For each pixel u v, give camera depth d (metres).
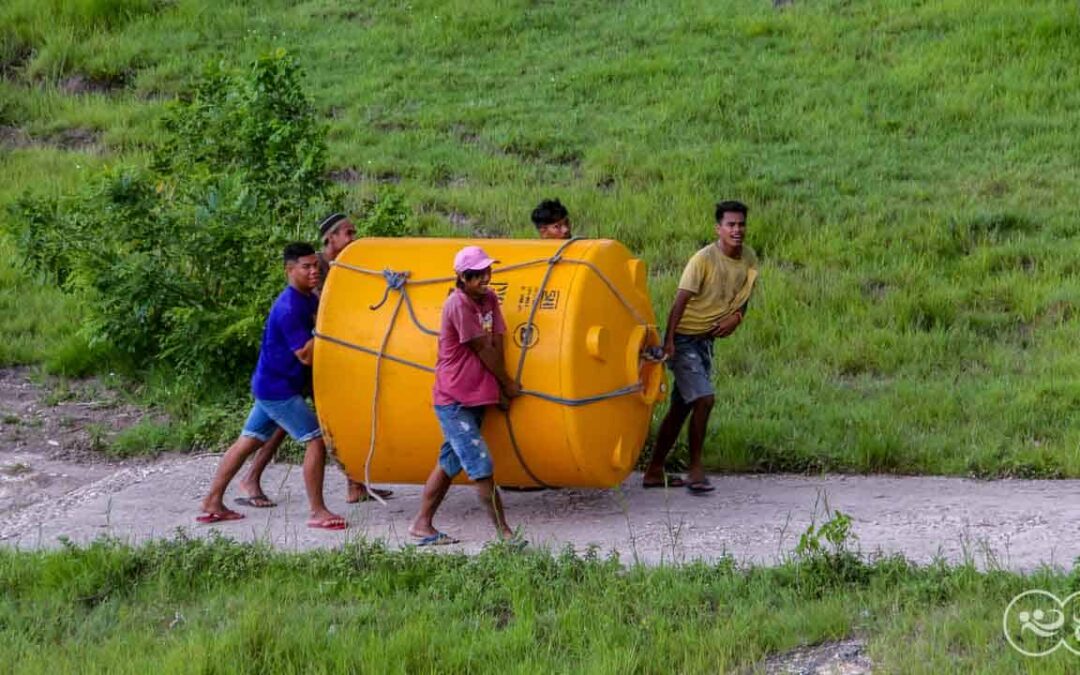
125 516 38.22
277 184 50.56
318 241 48.03
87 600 31.47
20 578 32.75
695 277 37.69
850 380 48.72
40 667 27.08
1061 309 52.59
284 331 35.94
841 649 26.11
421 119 74.38
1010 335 51.66
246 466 43.09
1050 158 66.06
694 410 38.41
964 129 69.75
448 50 84.00
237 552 32.75
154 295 48.97
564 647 27.27
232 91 52.16
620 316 35.88
